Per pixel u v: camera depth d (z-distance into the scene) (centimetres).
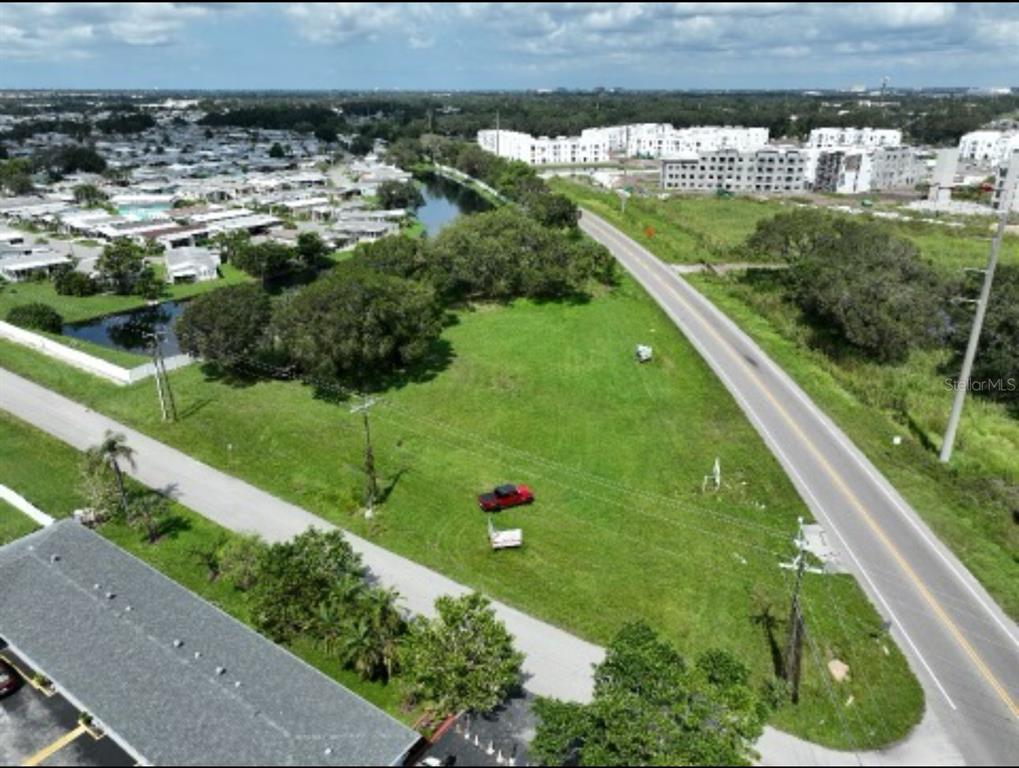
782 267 11100
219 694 3091
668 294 10100
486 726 3394
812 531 4869
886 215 16100
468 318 9494
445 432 6375
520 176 19088
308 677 3256
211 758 2803
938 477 5519
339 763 2791
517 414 6725
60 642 3409
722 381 7231
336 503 5262
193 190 19500
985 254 11862
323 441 6172
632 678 3019
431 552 4712
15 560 3900
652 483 5541
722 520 5041
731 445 6025
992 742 3322
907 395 7006
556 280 9888
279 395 7075
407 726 3356
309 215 16775
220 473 5703
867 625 4034
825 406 6669
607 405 6888
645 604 4234
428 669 3303
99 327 9856
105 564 3938
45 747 3300
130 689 3142
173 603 3678
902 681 3666
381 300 7162
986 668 3747
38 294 10862
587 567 4566
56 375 7556
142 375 7512
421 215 18488
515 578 4466
